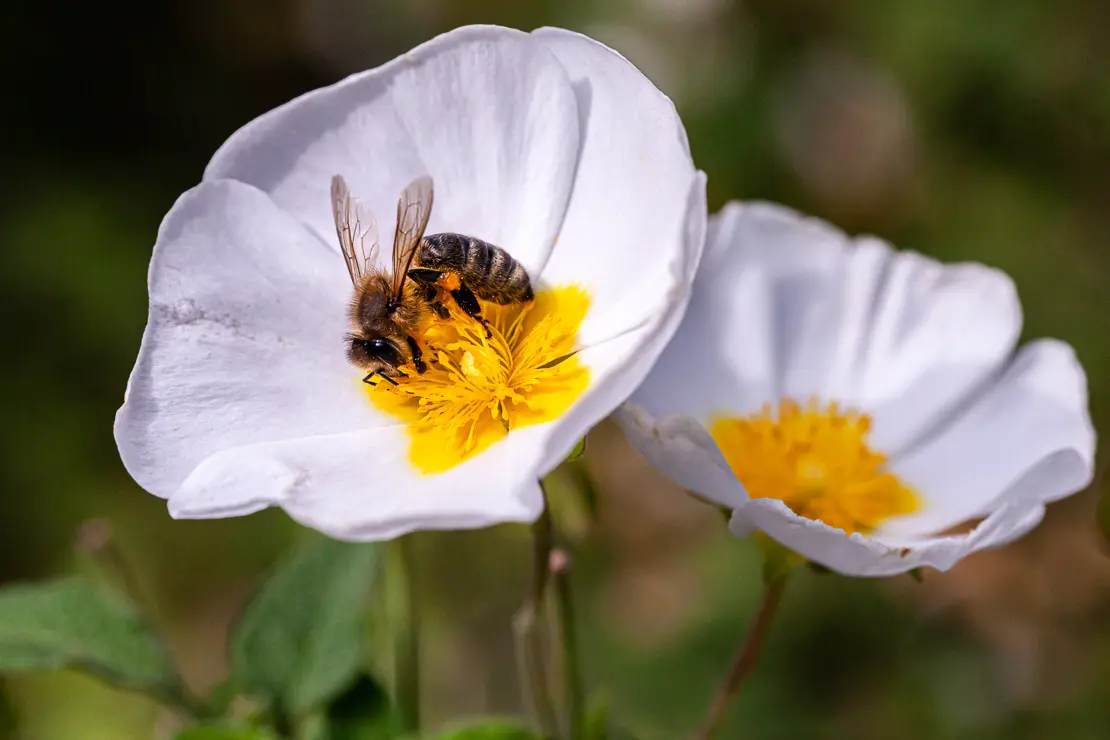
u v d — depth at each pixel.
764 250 0.21
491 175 0.20
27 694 0.28
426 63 0.19
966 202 0.36
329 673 0.20
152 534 0.34
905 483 0.21
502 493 0.18
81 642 0.20
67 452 0.36
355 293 0.19
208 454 0.19
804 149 0.36
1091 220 0.36
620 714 0.30
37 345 0.37
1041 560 0.34
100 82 0.44
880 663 0.31
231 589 0.34
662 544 0.35
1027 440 0.20
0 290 0.37
